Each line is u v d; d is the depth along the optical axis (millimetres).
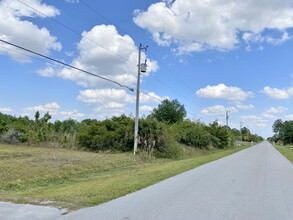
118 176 10633
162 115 48156
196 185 8531
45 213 5027
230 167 14109
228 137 48031
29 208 5285
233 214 5254
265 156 23906
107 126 25438
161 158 21672
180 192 7379
